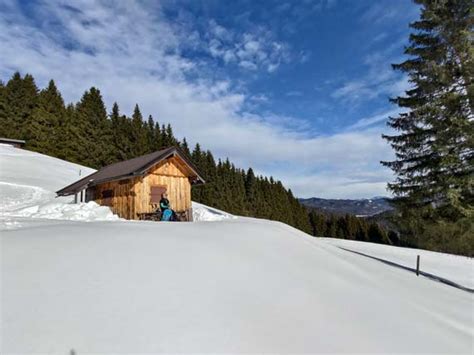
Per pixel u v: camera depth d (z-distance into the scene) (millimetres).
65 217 13508
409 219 18969
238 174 76625
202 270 5285
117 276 4547
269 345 3543
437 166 17781
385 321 4879
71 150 44531
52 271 4418
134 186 14070
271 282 5410
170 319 3688
